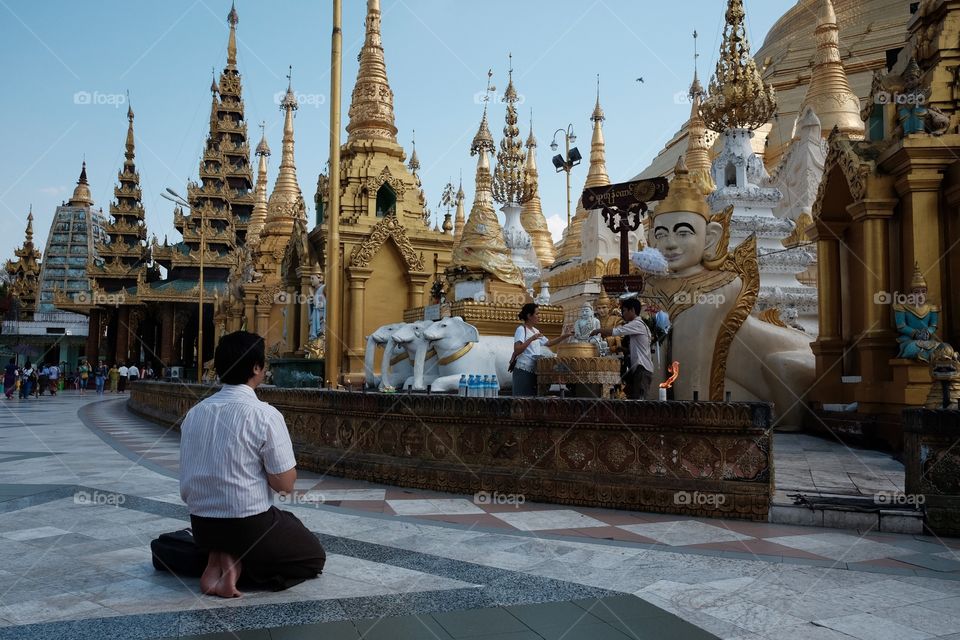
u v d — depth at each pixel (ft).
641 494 21.71
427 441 26.09
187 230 204.85
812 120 80.64
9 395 123.44
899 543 18.40
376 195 72.69
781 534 19.25
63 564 16.22
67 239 265.95
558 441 23.31
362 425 28.43
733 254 40.78
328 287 41.52
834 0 129.08
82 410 86.89
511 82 92.32
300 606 13.48
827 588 14.65
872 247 38.14
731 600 13.89
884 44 114.93
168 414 59.21
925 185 36.19
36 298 260.42
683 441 21.66
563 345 31.30
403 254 67.26
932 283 35.83
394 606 13.51
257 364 15.56
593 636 12.01
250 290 112.47
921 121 36.55
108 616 12.89
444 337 38.50
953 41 37.91
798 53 123.13
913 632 12.22
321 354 65.41
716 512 21.02
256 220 161.68
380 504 23.17
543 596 14.10
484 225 62.80
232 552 14.17
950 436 19.42
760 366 45.96
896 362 34.71
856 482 25.67
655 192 38.70
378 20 76.84
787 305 63.16
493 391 36.22
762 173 71.56
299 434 31.83
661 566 16.19
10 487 26.68
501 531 19.47
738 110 70.44
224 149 217.77
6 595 14.07
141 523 20.54
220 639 11.84
